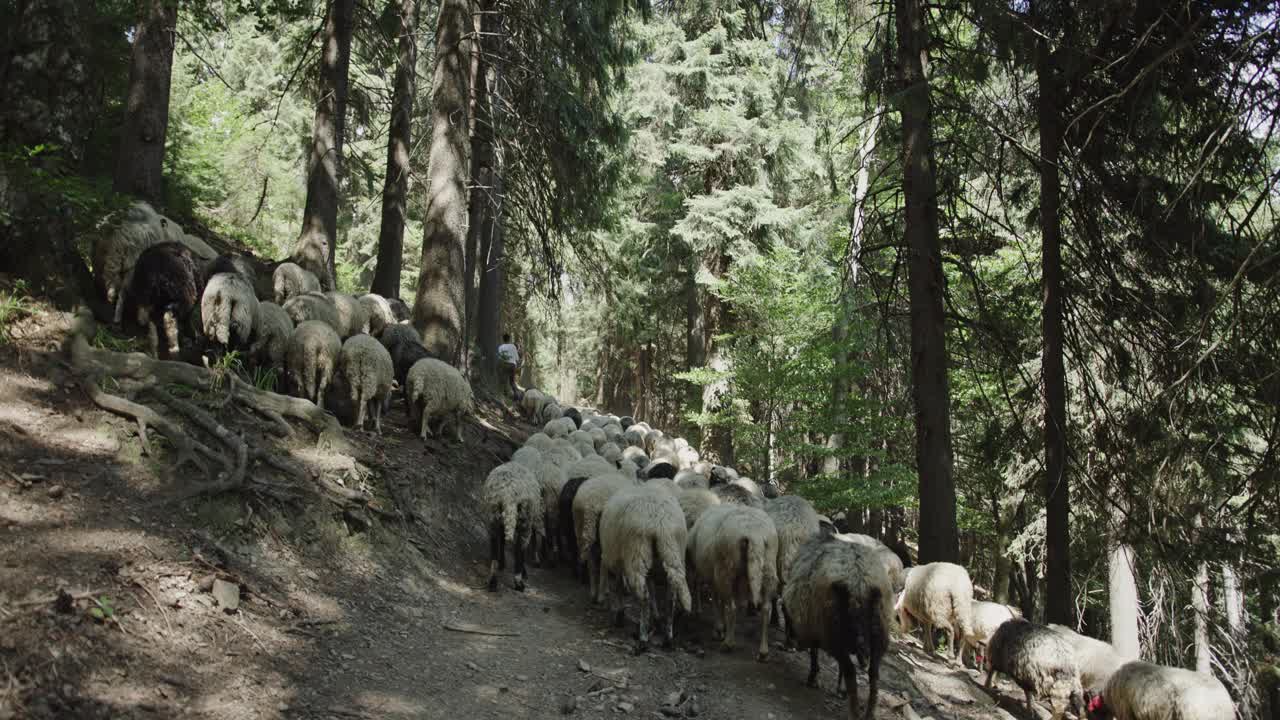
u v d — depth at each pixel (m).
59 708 3.97
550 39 16.33
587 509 8.80
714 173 27.22
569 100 16.88
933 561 11.13
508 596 8.21
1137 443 10.39
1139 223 10.26
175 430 6.48
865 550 6.65
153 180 11.52
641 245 28.58
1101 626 22.06
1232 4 8.11
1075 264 11.36
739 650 7.79
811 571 6.70
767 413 19.81
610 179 19.31
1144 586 16.67
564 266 22.02
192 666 4.76
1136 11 8.83
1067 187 11.11
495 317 19.61
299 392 8.97
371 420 10.19
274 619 5.70
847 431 17.52
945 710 7.69
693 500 9.12
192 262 8.03
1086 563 16.53
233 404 7.56
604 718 5.83
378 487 8.35
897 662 8.65
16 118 7.49
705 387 26.08
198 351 8.24
